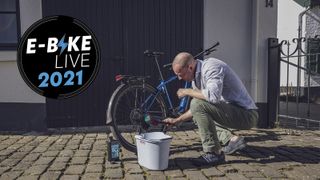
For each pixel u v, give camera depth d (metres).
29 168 3.48
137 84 4.21
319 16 10.18
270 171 3.40
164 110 4.35
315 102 9.14
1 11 5.27
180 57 3.63
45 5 5.28
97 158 3.81
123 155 3.96
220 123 3.74
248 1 5.78
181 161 3.73
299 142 4.63
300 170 3.45
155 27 5.66
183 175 3.30
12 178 3.20
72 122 5.49
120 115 4.22
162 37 5.68
